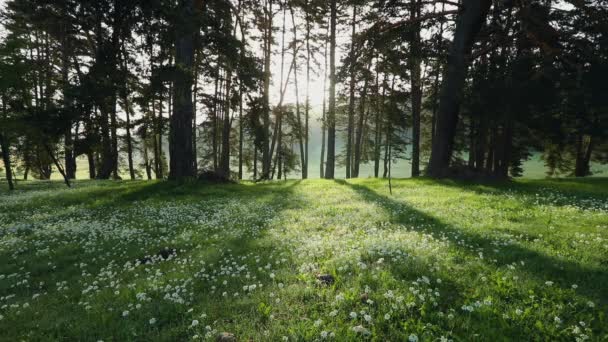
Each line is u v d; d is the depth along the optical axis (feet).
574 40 66.39
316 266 21.49
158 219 43.60
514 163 127.13
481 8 70.28
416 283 16.85
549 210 36.68
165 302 17.60
